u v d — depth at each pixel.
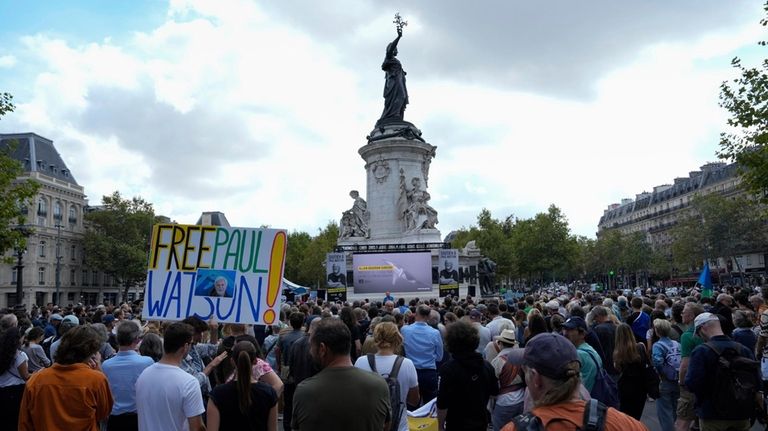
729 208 68.94
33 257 78.94
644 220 118.19
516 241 95.56
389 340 7.54
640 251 101.62
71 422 6.26
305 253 104.31
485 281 49.22
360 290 39.62
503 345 8.12
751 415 7.55
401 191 45.69
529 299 19.00
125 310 17.03
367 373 5.46
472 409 7.09
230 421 5.75
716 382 7.54
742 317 10.98
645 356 9.03
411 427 7.95
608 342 10.76
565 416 3.44
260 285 9.23
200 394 6.22
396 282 39.59
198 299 9.26
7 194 28.80
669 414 10.37
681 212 82.00
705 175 96.31
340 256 39.72
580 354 7.90
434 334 10.66
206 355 9.53
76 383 6.36
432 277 41.19
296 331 10.82
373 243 45.41
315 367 9.57
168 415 6.00
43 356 10.66
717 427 7.61
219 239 9.39
